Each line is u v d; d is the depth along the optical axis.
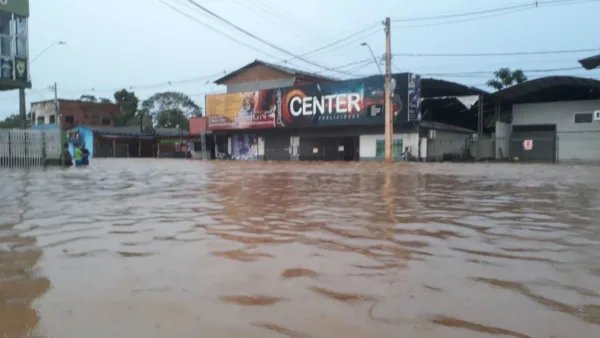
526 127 34.34
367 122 33.31
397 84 31.30
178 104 73.25
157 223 5.78
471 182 12.42
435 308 2.76
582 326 2.49
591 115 31.83
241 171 19.05
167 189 10.48
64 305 2.84
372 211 6.79
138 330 2.46
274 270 3.60
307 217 6.23
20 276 3.47
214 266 3.72
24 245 4.54
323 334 2.39
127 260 3.93
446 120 43.38
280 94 38.34
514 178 14.13
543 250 4.27
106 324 2.54
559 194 9.21
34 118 64.25
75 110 61.44
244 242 4.64
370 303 2.85
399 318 2.60
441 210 6.89
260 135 42.03
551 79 29.59
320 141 37.88
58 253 4.20
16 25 20.36
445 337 2.35
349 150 36.31
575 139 32.41
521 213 6.58
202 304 2.84
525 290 3.10
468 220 5.96
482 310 2.73
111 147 55.88
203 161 38.03
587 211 6.77
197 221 5.92
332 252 4.20
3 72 19.84
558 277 3.40
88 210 6.99
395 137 33.12
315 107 36.16
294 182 12.51
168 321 2.57
